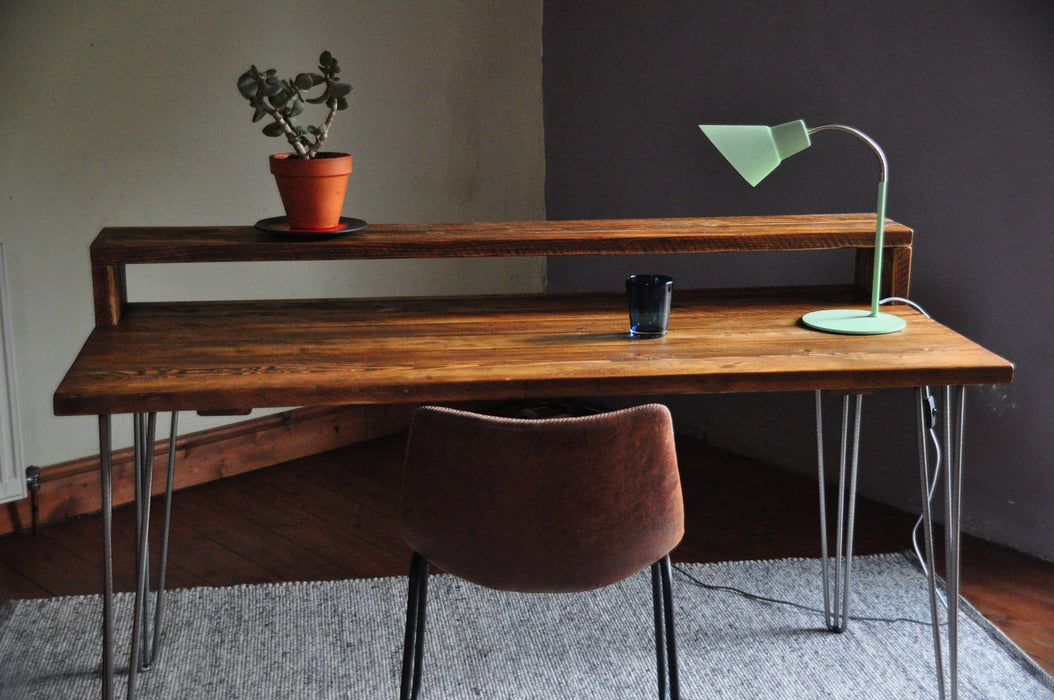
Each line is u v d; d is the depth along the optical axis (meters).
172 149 3.03
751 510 3.09
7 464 2.78
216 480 3.29
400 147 3.52
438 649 2.34
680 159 3.44
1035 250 2.59
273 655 2.31
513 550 1.58
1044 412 2.65
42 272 2.87
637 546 1.62
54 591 2.59
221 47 3.07
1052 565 2.71
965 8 2.63
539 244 2.14
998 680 2.22
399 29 3.44
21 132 2.77
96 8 2.83
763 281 3.32
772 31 3.10
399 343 1.96
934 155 2.78
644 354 1.88
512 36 3.74
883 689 2.20
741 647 2.36
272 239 2.13
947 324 2.84
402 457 3.51
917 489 3.00
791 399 3.32
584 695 2.17
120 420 3.07
